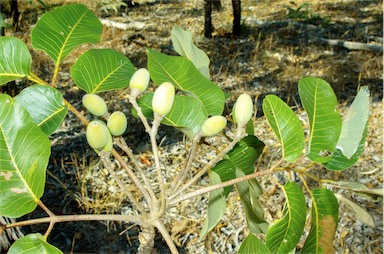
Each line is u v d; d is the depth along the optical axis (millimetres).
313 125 875
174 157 3930
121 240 3182
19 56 934
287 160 870
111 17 7617
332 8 7922
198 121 941
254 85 5148
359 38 6473
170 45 6426
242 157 1103
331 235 913
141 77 856
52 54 980
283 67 5535
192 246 3133
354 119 885
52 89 902
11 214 771
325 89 889
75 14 1032
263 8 8008
